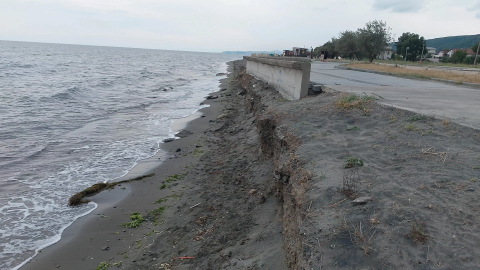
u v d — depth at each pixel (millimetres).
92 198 6738
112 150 9805
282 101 10750
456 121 5926
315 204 3707
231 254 4516
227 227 5340
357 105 7344
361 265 2701
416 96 9141
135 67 55719
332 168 4508
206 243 4945
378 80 14414
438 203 3346
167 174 8023
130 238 5340
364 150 5066
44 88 22344
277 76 13578
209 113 15422
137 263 4637
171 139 11023
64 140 10625
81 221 5867
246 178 7328
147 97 21016
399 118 6340
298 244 3369
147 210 6266
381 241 2920
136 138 11148
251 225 5324
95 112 15297
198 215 5879
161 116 14898
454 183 3701
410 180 3916
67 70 40719
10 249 5023
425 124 5855
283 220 4672
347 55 49406
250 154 8750
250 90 18281
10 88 21438
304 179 4367
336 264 2762
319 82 11758
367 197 3592
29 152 9289
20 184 7258
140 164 8688
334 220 3328
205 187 7070
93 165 8555
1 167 8125
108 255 4891
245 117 13227
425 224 3033
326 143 5527
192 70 55250
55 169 8203
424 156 4547
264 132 7938
